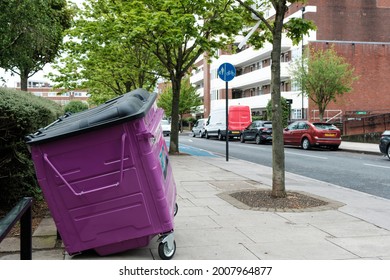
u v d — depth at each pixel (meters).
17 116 5.91
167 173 5.25
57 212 4.35
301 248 4.89
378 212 6.93
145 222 4.39
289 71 35.19
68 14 19.92
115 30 16.12
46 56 17.50
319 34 45.25
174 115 18.48
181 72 18.33
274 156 7.88
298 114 41.81
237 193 8.34
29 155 6.68
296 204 7.27
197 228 5.75
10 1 10.66
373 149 22.50
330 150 23.89
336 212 6.84
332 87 31.50
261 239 5.25
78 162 4.29
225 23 16.11
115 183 4.32
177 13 14.99
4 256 4.60
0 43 11.23
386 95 42.69
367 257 4.60
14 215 2.47
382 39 46.66
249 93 57.28
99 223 4.38
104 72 24.22
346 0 45.84
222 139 37.12
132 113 4.24
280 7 7.65
